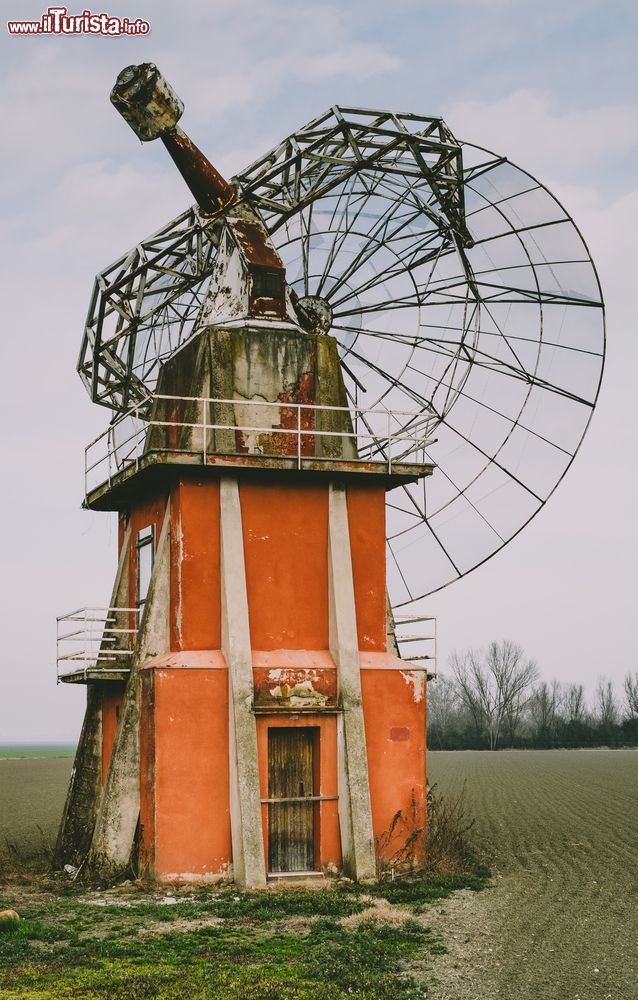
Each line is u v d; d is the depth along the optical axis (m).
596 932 17.50
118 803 22.27
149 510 25.19
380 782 22.80
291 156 23.75
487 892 21.23
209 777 21.67
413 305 26.58
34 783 69.31
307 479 23.75
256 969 14.87
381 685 23.19
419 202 24.55
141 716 22.42
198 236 25.38
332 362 24.62
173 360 25.56
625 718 147.25
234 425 23.64
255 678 22.25
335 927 17.44
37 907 19.52
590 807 40.84
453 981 14.50
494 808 40.47
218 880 21.33
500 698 136.75
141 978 14.23
